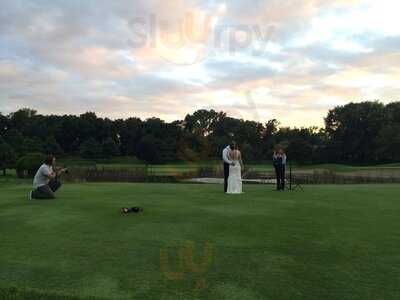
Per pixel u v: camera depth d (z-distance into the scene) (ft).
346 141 316.40
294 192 56.44
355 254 24.75
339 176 118.42
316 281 20.48
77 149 284.20
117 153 250.37
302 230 30.76
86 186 66.03
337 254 24.76
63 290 19.31
